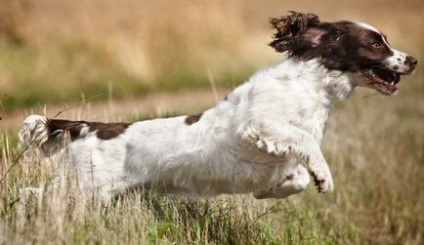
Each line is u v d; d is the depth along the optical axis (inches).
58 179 366.3
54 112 770.2
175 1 1263.5
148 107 819.4
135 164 380.2
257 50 1325.0
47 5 1143.0
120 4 1198.3
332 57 367.2
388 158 685.9
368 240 568.4
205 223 378.6
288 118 362.0
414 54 1625.2
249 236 399.9
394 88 371.6
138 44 1161.4
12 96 936.9
